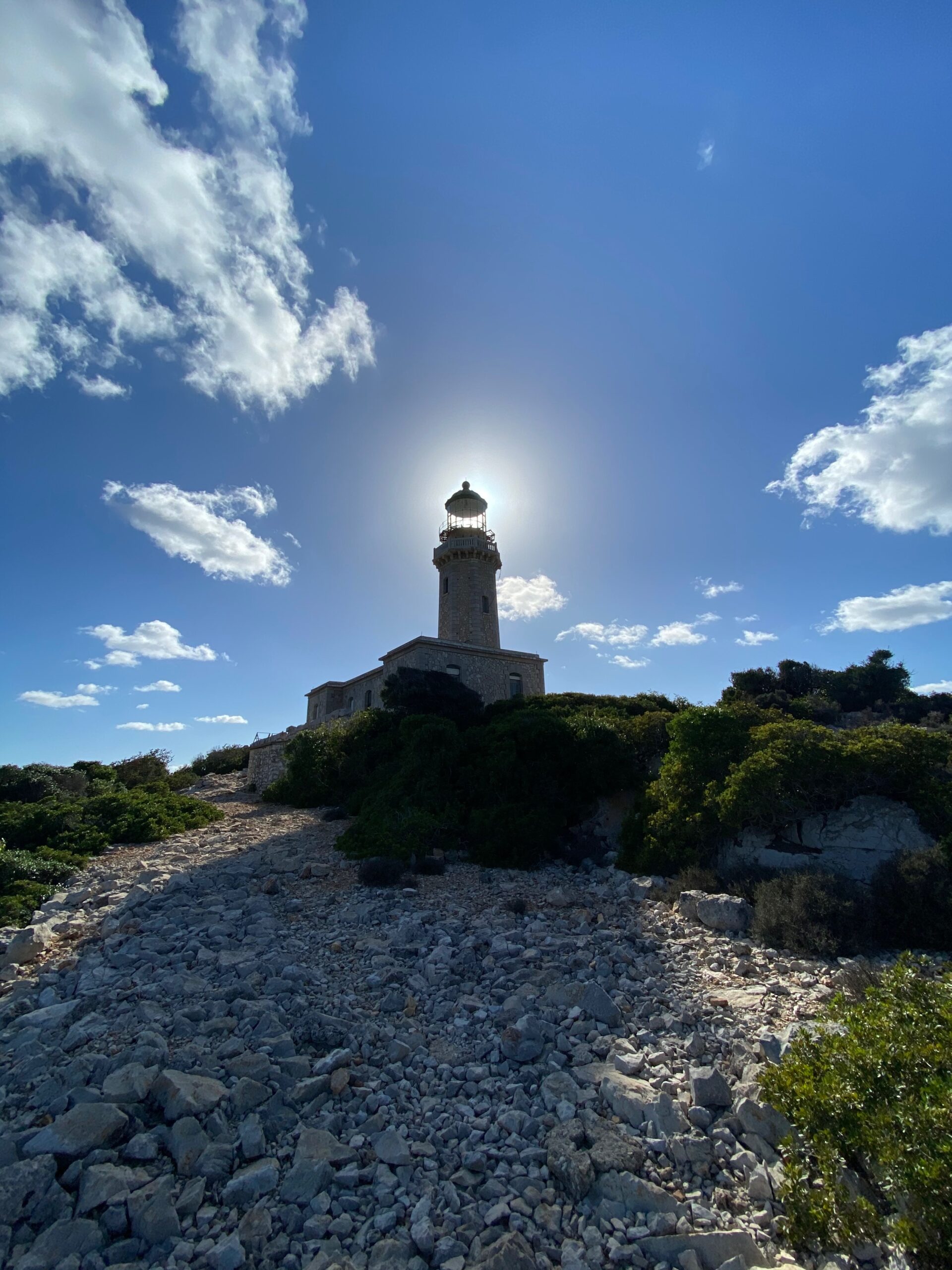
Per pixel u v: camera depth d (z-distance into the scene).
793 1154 6.50
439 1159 7.07
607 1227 6.08
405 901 15.98
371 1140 7.30
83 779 36.25
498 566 49.09
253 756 46.09
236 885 17.23
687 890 15.54
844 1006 8.21
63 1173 6.52
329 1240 5.96
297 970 11.36
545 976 11.57
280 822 26.75
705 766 18.33
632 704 34.91
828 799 16.39
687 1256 5.69
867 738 16.89
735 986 11.09
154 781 43.09
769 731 18.03
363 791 27.80
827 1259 5.64
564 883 18.48
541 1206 6.37
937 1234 4.90
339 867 19.12
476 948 13.20
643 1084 8.15
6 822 22.05
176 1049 8.73
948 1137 5.21
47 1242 5.73
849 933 12.41
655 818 18.84
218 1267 5.61
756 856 16.69
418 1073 8.71
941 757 15.88
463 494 50.97
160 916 14.29
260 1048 8.80
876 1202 5.80
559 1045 9.27
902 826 15.45
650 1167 6.82
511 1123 7.54
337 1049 8.96
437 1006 10.59
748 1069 8.24
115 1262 5.68
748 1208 6.33
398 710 33.97
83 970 11.57
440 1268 5.64
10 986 11.05
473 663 41.34
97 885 17.19
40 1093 7.75
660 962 12.44
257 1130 7.20
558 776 23.28
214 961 11.88
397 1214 6.27
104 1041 8.91
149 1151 6.80
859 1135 5.80
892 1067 6.11
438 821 22.03
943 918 12.28
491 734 26.11
